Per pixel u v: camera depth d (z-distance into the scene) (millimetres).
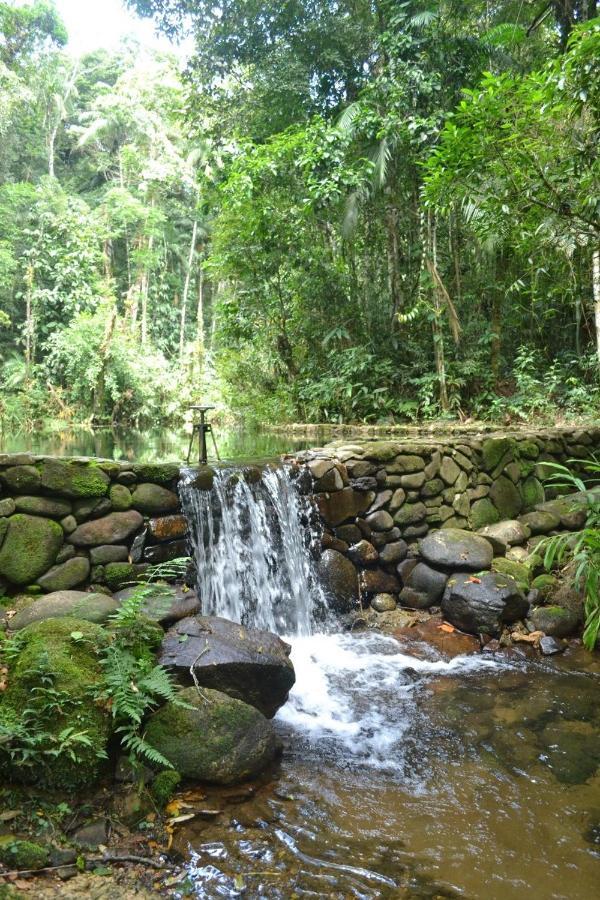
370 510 4371
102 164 23750
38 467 3008
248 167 7895
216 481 3670
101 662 2314
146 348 17609
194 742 2234
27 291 16812
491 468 5055
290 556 3988
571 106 3756
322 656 3576
